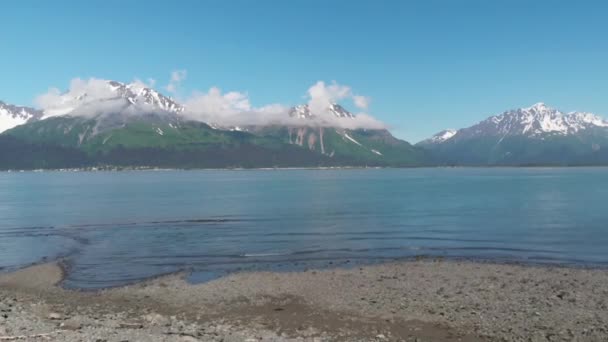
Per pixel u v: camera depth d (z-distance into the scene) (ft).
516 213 277.64
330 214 283.59
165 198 434.30
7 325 75.20
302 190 556.51
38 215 288.92
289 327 82.48
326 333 78.18
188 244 180.14
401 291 106.11
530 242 176.86
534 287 107.14
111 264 144.05
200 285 115.03
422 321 84.89
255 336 73.00
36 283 121.29
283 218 264.52
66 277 127.65
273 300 101.40
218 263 145.18
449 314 88.43
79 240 191.52
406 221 245.65
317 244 178.09
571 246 167.63
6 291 113.50
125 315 89.40
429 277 119.24
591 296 98.63
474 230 209.77
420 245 173.99
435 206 330.54
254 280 119.03
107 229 224.12
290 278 120.67
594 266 133.49
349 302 98.37
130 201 399.85
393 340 75.15
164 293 108.37
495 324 82.12
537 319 84.02
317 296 103.71
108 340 66.33
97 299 104.53
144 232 213.66
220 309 95.45
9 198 444.14
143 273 132.26
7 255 160.45
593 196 409.90
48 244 182.09
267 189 585.63
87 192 542.16
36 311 91.09
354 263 142.82
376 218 260.21
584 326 79.61
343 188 597.93
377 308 93.61
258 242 183.73
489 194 452.76
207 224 240.94
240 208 327.88
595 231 201.77
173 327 78.54
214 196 459.73
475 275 120.67
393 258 150.10
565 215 262.88
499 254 154.81
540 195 429.38
